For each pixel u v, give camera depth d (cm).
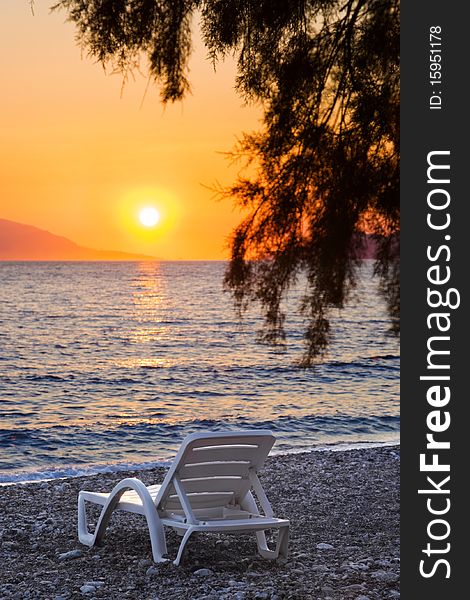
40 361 4000
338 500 1030
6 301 9188
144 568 666
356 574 654
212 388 3061
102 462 1742
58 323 6384
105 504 743
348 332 5588
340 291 720
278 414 2414
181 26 749
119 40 729
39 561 709
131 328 5997
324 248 703
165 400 2764
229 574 645
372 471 1238
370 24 712
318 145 718
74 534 820
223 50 744
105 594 597
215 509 716
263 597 578
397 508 977
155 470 1277
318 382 3225
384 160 716
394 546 771
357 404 2612
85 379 3344
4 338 5178
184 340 5069
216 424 2253
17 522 883
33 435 2064
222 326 6106
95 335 5441
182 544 657
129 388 3081
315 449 1653
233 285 746
